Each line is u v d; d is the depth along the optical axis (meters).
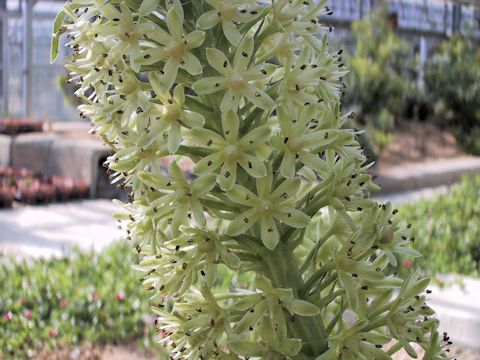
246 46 0.21
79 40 0.23
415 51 2.46
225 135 0.21
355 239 0.23
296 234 0.23
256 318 0.21
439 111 2.10
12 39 2.55
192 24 0.23
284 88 0.22
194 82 0.22
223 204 0.23
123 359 0.54
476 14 2.53
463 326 0.52
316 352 0.23
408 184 1.57
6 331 0.60
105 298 0.64
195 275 0.22
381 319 0.23
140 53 0.21
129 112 0.22
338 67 0.25
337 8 2.17
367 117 1.89
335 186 0.23
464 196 1.05
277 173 0.23
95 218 1.25
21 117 2.51
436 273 0.67
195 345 0.23
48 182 1.51
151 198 0.23
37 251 0.98
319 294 0.23
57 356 0.55
